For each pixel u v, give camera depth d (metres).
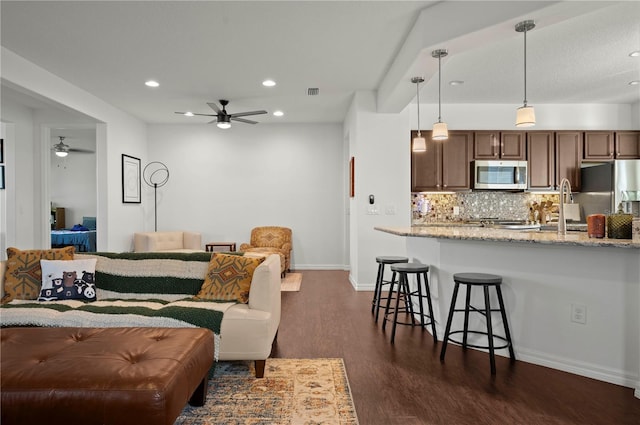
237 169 7.55
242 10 3.21
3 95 5.21
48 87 4.65
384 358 3.00
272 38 3.75
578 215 6.02
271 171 7.55
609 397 2.37
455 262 3.35
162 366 1.75
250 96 5.71
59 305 2.83
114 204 6.25
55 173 9.05
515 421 2.09
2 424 1.60
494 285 3.01
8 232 5.60
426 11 3.19
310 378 2.62
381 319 4.09
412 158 6.06
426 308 3.89
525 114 3.35
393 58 4.27
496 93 5.58
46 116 5.96
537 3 2.61
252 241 7.15
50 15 3.29
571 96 5.73
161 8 3.18
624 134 6.05
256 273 2.74
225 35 3.68
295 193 7.55
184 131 7.53
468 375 2.69
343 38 3.75
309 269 7.50
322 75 4.84
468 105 6.16
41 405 1.58
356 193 5.63
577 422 2.08
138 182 7.10
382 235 5.62
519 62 4.36
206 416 2.13
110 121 6.12
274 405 2.26
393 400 2.33
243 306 2.78
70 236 7.88
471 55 4.14
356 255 5.68
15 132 5.65
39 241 5.95
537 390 2.46
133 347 1.96
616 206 5.47
